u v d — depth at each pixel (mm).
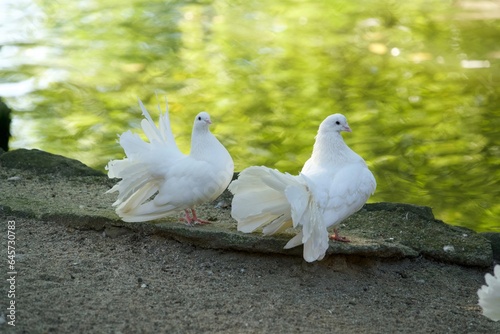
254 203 5652
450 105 12258
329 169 6004
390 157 10719
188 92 12867
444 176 10281
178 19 16578
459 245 6598
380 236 6641
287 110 12141
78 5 17750
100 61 14258
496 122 11664
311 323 5180
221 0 17984
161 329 4922
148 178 6090
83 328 4852
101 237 6289
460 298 5930
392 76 13344
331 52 14508
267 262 5996
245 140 11125
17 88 13047
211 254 6062
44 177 7738
